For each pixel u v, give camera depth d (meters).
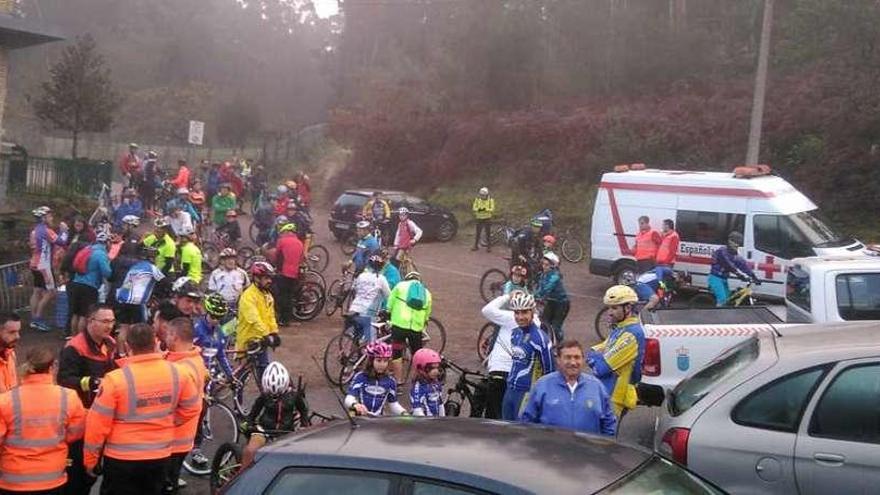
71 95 33.12
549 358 8.47
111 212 24.56
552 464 4.09
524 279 14.11
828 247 18.45
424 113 42.19
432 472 3.98
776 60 35.56
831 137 28.62
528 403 6.65
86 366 7.54
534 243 19.70
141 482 6.53
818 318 10.59
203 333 9.84
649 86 39.09
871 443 5.83
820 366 6.09
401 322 12.16
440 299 20.91
